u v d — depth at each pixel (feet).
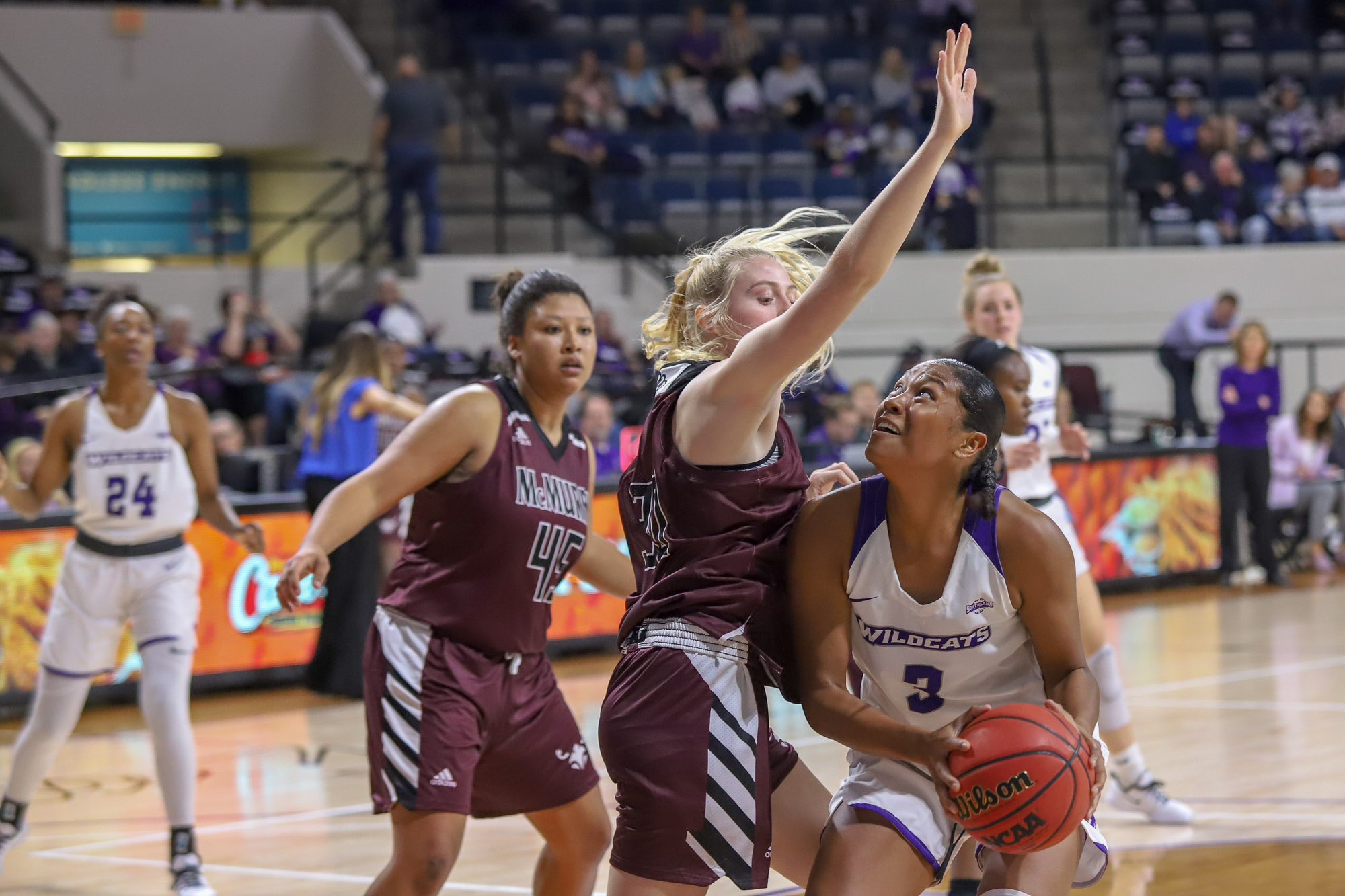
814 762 25.81
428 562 14.32
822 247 63.93
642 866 11.90
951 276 64.49
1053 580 11.57
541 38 72.90
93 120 67.67
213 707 33.22
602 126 67.26
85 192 70.08
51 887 19.66
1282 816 21.44
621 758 12.01
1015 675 12.19
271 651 35.14
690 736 11.81
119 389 20.48
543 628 14.76
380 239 63.72
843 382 63.82
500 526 14.12
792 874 12.83
